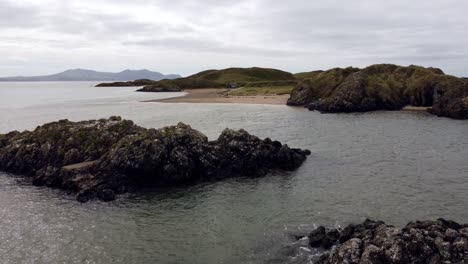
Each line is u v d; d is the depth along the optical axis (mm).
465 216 38750
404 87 135625
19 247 34719
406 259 26938
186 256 32656
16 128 99812
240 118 106750
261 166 56312
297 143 73688
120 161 50688
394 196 44875
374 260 26734
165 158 51312
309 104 135125
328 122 99625
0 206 44844
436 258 26844
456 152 65312
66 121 68188
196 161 53500
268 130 87312
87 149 58250
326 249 32500
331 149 68625
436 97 123250
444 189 46812
